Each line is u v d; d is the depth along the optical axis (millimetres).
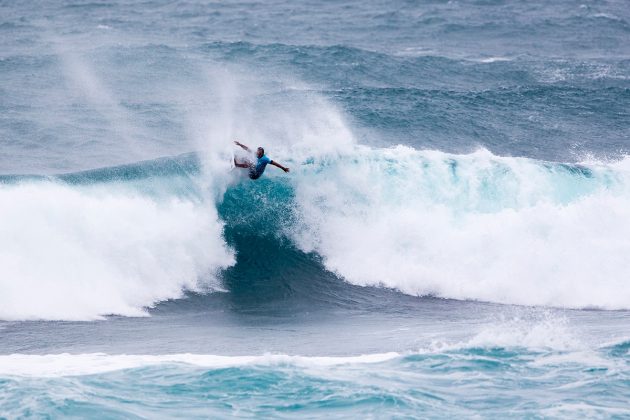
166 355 55688
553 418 44188
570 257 80688
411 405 45750
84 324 66938
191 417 44188
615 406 45656
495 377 50125
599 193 85938
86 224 75312
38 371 50375
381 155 88625
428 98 121062
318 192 86500
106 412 44219
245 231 83750
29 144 99875
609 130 113312
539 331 60094
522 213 83438
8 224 72625
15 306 68312
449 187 86625
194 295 76500
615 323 67062
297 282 80188
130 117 110312
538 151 105438
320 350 58281
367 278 81688
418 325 68250
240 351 58094
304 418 44344
